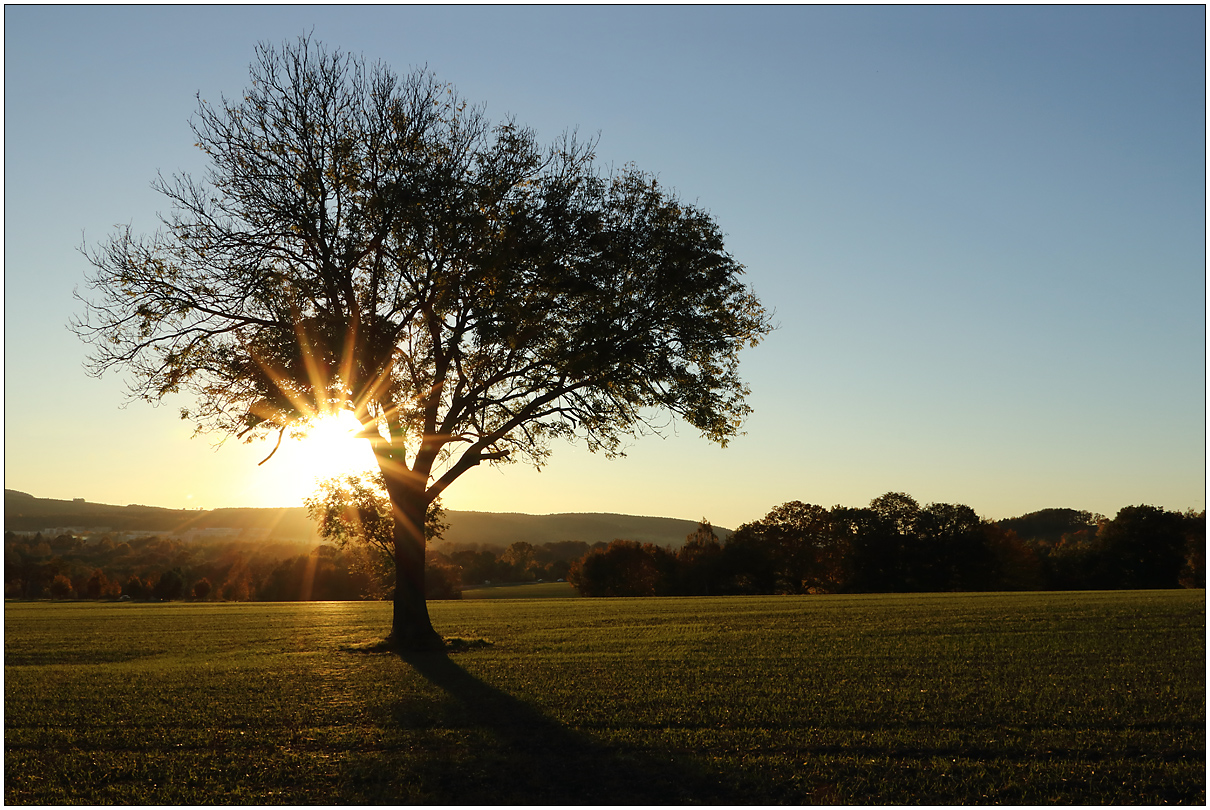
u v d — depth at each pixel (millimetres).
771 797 11438
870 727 14859
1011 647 25016
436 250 27203
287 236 27719
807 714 15953
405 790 12008
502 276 26047
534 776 12508
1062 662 21578
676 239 28109
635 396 29562
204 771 13102
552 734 14859
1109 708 15625
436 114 28031
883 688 18516
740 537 126000
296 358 25781
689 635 32188
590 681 20469
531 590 154625
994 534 117688
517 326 26688
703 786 11953
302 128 27219
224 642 34750
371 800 11672
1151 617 32062
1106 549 108938
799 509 125062
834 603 50781
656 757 13297
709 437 30250
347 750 14125
